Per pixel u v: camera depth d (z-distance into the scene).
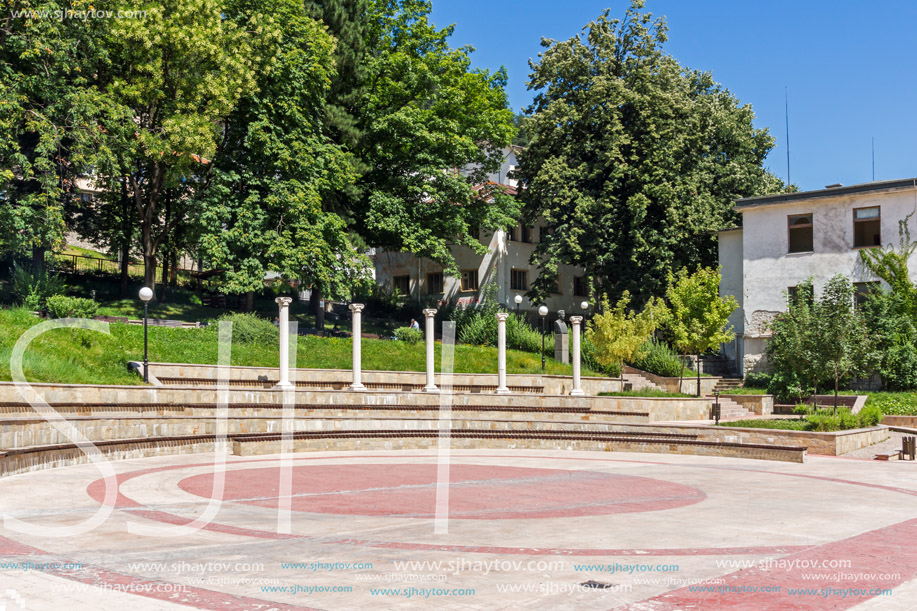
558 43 45.12
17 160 26.03
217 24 30.14
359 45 38.34
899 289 33.56
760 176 49.97
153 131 30.67
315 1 37.69
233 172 32.75
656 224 42.88
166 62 30.05
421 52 42.72
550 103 44.44
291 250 32.03
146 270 33.59
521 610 5.39
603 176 43.69
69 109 27.08
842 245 35.72
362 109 39.81
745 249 38.59
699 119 45.25
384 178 40.97
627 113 43.84
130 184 33.81
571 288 49.94
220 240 31.75
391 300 47.22
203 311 35.78
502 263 46.28
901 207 34.19
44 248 30.00
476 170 44.56
